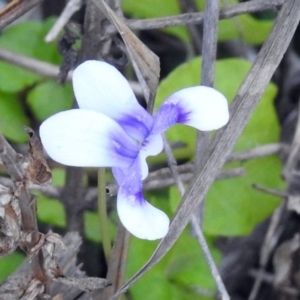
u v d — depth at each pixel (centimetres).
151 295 15
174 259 15
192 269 15
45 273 12
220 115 11
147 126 11
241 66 16
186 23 13
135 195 11
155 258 11
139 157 11
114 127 11
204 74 13
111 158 11
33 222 11
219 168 12
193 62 16
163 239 11
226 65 16
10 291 13
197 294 15
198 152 13
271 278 16
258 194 16
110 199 16
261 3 13
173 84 16
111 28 13
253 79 12
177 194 15
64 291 13
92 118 10
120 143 11
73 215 15
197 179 12
